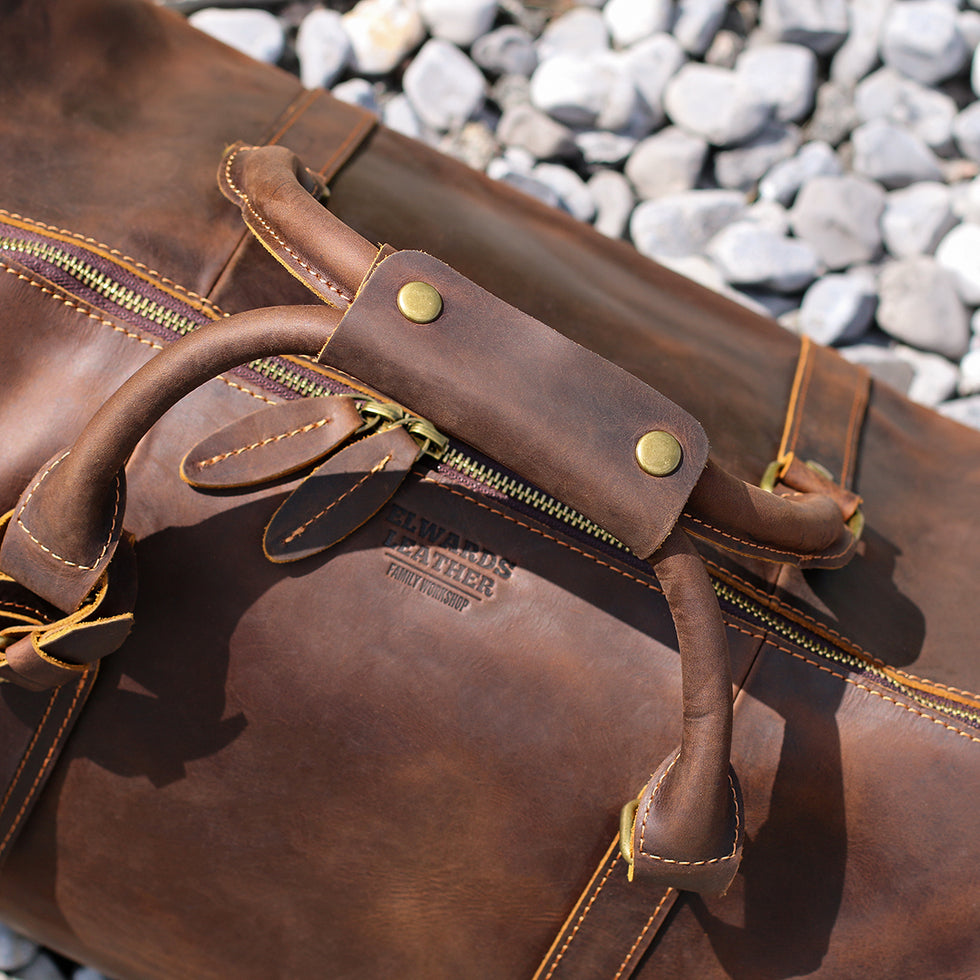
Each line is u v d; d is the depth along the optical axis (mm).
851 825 822
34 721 827
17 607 798
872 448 936
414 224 890
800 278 1285
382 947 856
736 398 911
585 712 813
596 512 726
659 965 842
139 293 814
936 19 1338
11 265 807
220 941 868
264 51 1275
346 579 810
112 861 853
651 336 916
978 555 887
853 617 839
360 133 930
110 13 899
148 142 863
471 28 1318
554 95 1298
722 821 775
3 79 856
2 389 807
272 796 830
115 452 741
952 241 1309
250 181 794
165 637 817
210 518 809
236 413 809
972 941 828
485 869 832
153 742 829
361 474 804
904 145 1340
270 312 729
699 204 1305
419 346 719
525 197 1004
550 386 722
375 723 817
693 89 1318
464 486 812
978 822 819
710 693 746
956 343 1285
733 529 756
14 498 807
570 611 810
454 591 810
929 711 822
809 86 1351
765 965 838
